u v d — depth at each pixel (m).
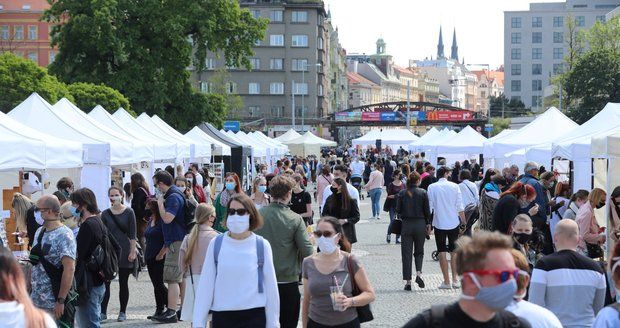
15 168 15.39
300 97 120.31
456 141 41.75
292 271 9.23
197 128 34.94
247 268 7.52
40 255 8.85
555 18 150.75
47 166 16.02
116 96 47.25
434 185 15.67
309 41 119.19
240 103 96.31
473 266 3.92
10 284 4.62
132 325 12.37
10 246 14.83
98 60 51.34
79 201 9.96
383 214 35.16
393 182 23.95
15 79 43.94
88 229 9.84
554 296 7.25
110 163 19.20
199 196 19.72
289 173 19.86
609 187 13.81
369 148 72.19
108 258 9.97
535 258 10.49
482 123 109.44
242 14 52.97
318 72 121.12
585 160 19.92
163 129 31.02
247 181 39.66
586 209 12.87
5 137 15.49
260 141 51.88
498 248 3.92
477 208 19.20
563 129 28.84
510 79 153.12
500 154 28.67
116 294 15.57
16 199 13.97
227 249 7.57
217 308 7.54
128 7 49.50
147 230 12.77
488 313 3.97
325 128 121.25
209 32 50.34
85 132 20.25
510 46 152.88
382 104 114.62
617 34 72.25
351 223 13.56
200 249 10.17
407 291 15.43
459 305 4.01
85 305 9.91
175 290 12.52
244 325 7.50
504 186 16.16
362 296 7.34
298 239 9.21
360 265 7.46
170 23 49.31
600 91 69.69
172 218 12.30
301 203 14.65
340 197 13.55
